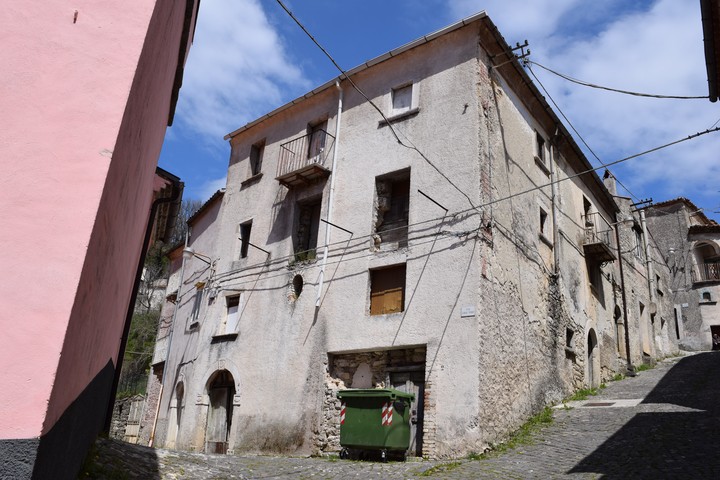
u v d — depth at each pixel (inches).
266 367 569.9
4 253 130.6
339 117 606.9
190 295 773.9
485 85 519.8
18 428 118.8
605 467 324.2
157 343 895.1
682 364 813.2
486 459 383.6
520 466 350.3
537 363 522.9
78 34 155.6
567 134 660.1
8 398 120.4
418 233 498.0
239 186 720.3
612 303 789.9
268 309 599.2
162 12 189.6
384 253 514.3
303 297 565.0
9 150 139.3
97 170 143.9
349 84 618.2
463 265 459.2
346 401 430.3
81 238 136.6
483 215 468.8
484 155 493.0
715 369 676.1
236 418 574.2
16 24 150.9
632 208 1034.1
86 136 146.6
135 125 180.4
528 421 480.1
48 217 136.6
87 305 149.9
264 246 641.6
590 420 466.9
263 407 553.0
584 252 704.4
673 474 295.3
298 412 518.3
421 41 557.0
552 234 616.1
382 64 592.1
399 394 418.0
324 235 572.7
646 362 879.1
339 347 509.4
